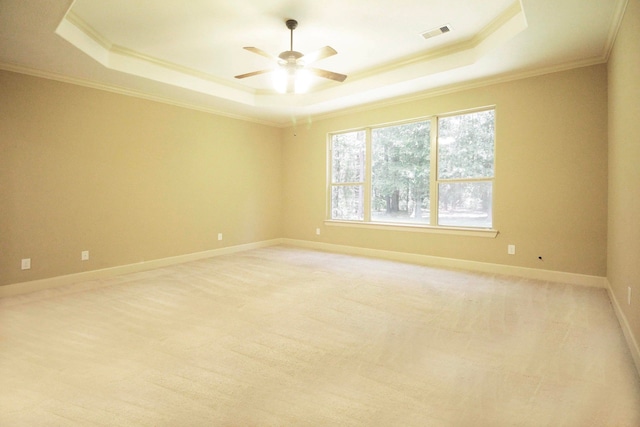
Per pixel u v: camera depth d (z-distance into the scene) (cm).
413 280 393
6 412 158
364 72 457
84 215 403
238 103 514
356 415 156
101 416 156
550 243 385
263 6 291
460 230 450
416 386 181
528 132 395
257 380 187
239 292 350
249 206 610
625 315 245
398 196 522
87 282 394
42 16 258
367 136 549
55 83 379
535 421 152
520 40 311
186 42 360
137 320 275
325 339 239
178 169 501
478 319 275
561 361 206
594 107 355
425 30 339
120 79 400
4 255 345
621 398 168
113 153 429
